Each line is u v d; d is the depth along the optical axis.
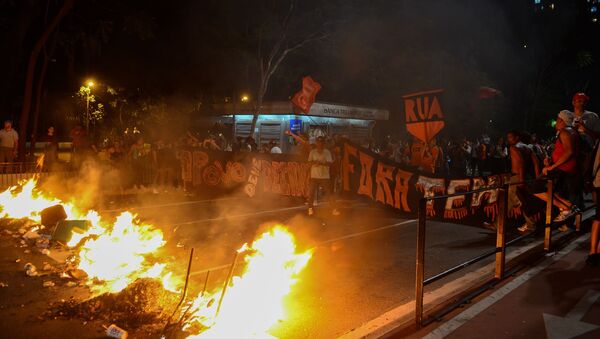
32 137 18.06
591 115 8.14
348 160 11.96
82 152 16.33
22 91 26.56
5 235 8.25
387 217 10.84
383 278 6.32
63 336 4.42
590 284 5.71
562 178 8.20
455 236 8.91
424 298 5.43
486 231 9.34
